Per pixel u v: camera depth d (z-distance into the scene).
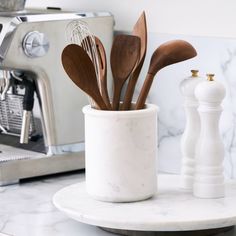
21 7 1.96
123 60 1.57
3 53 1.81
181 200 1.57
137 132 1.53
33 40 1.83
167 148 1.95
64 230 1.53
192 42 1.86
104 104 1.56
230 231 1.53
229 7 1.80
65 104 1.93
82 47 1.59
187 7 1.88
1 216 1.62
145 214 1.47
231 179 1.75
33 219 1.60
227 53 1.79
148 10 1.97
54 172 1.93
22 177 1.88
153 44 1.96
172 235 1.50
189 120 1.64
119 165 1.54
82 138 1.97
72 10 2.10
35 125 2.00
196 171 1.58
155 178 1.59
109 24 1.98
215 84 1.54
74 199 1.59
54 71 1.89
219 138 1.57
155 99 1.96
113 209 1.51
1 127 2.09
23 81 1.90
